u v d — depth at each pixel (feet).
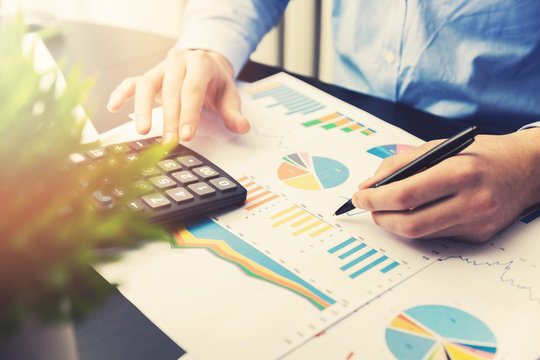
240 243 1.28
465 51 2.25
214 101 1.93
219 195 1.40
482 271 1.22
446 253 1.29
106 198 0.99
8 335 0.54
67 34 2.48
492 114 2.30
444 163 1.33
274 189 1.52
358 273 1.20
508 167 1.36
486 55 2.21
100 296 0.57
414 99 2.48
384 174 1.41
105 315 1.03
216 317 1.04
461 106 2.35
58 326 0.54
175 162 1.52
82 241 0.59
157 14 4.23
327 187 1.54
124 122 1.82
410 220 1.28
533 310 1.11
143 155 0.70
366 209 1.34
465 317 1.08
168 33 4.33
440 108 2.40
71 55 2.27
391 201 1.29
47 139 0.62
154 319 1.03
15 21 0.71
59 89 0.76
